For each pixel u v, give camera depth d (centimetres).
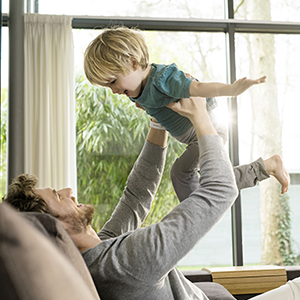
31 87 321
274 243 345
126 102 345
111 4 356
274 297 139
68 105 323
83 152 338
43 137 318
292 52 363
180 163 181
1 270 31
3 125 333
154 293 105
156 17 349
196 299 125
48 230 65
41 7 348
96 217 335
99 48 150
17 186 110
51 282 33
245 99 355
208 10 364
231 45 351
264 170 173
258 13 365
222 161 117
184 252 104
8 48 314
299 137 356
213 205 109
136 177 162
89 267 102
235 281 245
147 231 104
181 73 146
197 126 128
